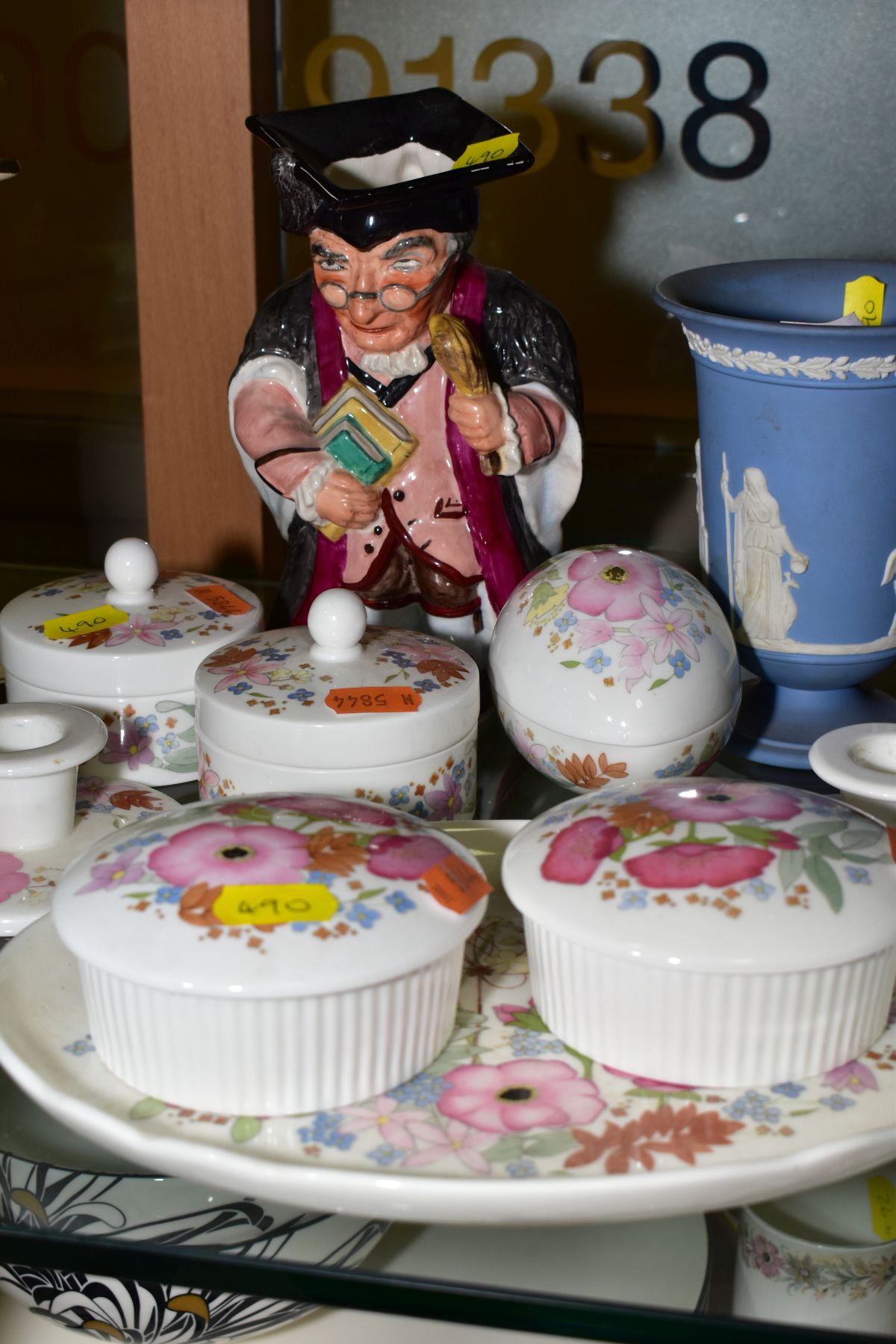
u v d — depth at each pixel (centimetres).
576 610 62
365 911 43
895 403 63
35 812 59
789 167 99
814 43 96
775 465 65
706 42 97
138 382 111
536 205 104
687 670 61
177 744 68
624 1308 43
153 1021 42
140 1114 43
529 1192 40
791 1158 41
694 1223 45
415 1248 45
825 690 72
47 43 104
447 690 60
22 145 107
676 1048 44
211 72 77
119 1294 47
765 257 102
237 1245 45
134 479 103
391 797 59
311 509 69
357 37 98
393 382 70
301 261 95
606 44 98
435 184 63
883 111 97
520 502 73
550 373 71
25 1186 46
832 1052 45
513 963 52
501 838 59
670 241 103
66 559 92
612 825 46
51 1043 47
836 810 47
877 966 44
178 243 80
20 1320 50
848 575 67
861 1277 44
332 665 62
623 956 42
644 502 96
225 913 42
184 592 72
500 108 100
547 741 62
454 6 97
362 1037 43
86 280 111
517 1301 43
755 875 43
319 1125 43
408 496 72
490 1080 46
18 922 55
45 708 62
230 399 74
